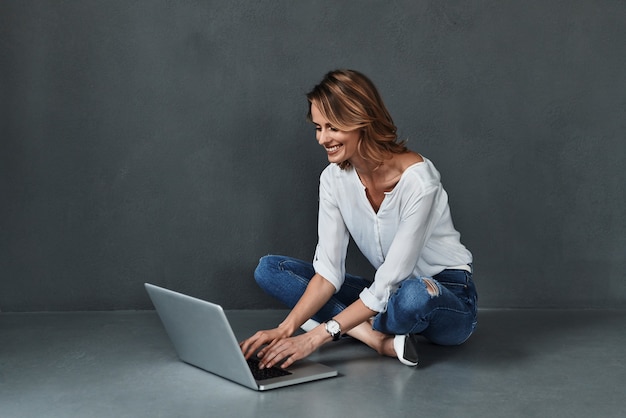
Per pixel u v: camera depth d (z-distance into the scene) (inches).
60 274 142.6
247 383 97.4
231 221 142.6
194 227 142.5
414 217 102.1
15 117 139.4
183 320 100.8
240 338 125.3
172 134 140.6
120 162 140.9
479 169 141.5
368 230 109.0
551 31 139.3
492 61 139.6
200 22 138.6
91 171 140.9
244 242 142.9
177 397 94.7
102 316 139.5
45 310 143.2
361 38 139.2
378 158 100.3
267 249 143.2
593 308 143.9
